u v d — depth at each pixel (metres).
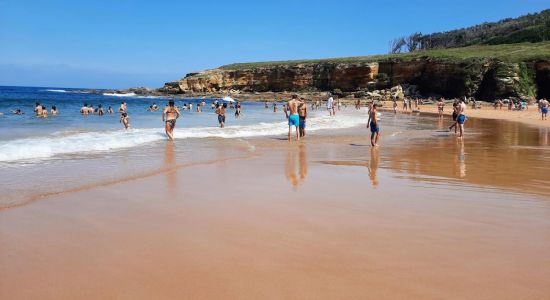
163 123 23.77
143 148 12.50
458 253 4.21
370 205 6.10
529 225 5.18
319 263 3.94
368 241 4.55
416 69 69.25
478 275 3.68
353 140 16.20
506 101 53.94
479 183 7.80
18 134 15.48
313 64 84.19
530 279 3.60
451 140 16.45
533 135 19.03
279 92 86.25
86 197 6.43
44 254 4.15
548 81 56.38
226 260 4.01
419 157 11.38
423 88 69.38
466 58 63.06
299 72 84.50
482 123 28.23
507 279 3.60
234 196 6.59
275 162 10.23
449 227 5.07
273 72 87.75
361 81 75.69
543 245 4.46
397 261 3.99
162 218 5.38
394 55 83.88
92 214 5.54
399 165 9.94
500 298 3.25
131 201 6.22
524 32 85.25
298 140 15.97
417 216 5.54
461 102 17.14
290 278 3.61
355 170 9.20
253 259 4.04
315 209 5.85
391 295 3.30
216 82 92.81
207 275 3.67
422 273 3.72
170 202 6.19
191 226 5.05
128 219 5.33
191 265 3.89
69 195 6.53
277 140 16.05
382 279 3.59
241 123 25.19
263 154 11.66
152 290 3.39
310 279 3.59
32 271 3.76
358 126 24.14
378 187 7.40
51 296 3.30
